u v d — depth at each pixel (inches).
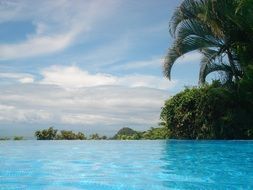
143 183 236.1
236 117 573.3
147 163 339.3
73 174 277.7
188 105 620.7
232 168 294.8
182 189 215.0
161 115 669.9
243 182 232.8
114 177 261.1
